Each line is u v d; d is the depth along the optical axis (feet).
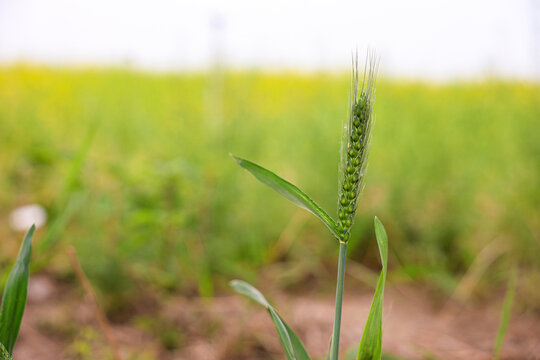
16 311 1.76
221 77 5.23
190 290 3.85
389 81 6.09
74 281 3.71
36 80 9.04
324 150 4.86
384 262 1.65
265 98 6.12
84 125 6.33
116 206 4.00
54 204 3.99
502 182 4.71
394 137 5.13
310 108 5.94
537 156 4.34
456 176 4.72
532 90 4.95
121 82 7.71
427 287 4.14
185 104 5.69
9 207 4.62
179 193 4.02
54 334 3.17
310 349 3.13
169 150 5.12
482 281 4.12
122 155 5.51
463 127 5.18
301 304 3.81
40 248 3.15
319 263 4.44
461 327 3.51
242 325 3.23
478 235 4.59
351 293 4.09
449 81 6.31
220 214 4.34
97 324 3.31
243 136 4.88
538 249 4.14
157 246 3.91
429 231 4.44
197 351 3.07
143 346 3.10
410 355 3.08
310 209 1.64
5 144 6.03
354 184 1.59
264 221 4.55
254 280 3.91
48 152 4.31
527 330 3.43
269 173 1.65
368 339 1.67
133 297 3.61
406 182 4.72
